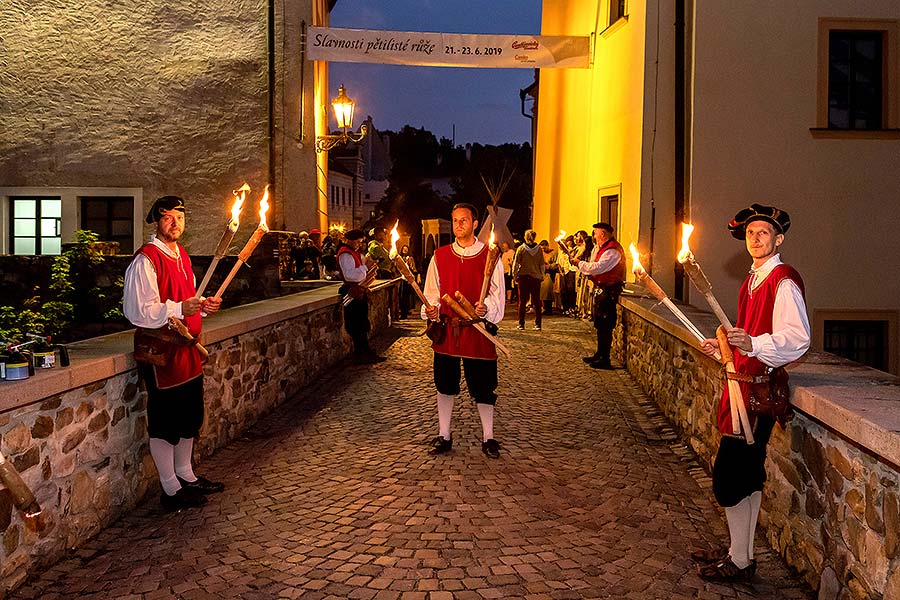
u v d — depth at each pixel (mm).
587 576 3490
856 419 2789
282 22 12320
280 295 11320
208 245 12359
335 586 3381
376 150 51844
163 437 4215
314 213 14117
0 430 3180
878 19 9797
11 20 12117
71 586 3404
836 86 10047
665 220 10461
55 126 12234
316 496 4527
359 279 9023
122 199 12461
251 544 3844
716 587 3406
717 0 9820
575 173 14469
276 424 6312
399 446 5551
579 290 14461
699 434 5367
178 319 4043
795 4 9828
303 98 13062
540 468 5059
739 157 9922
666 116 10391
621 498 4535
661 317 6691
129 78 12242
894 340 10016
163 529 4066
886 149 9930
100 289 10602
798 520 3510
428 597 3283
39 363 3604
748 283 3367
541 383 7980
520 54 12320
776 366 3133
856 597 2924
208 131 12289
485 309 5156
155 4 12211
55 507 3611
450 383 5332
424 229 19984
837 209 9969
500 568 3557
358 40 11875
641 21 10453
